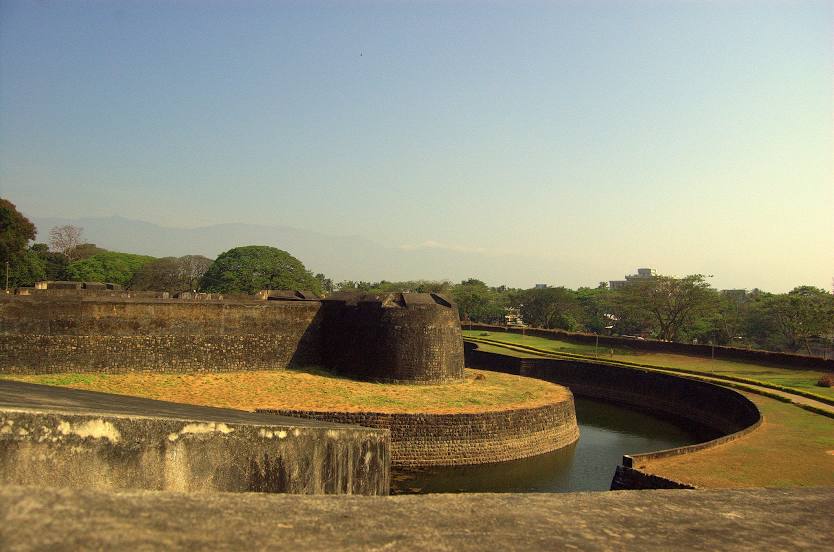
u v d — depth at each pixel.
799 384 39.12
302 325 38.44
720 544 2.86
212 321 35.78
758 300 76.12
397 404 29.28
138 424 4.61
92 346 32.72
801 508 3.48
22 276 64.25
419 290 105.25
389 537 2.53
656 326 83.25
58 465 4.14
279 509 2.63
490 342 66.12
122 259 93.00
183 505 2.47
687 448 21.16
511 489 25.12
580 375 48.38
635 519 3.10
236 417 6.56
